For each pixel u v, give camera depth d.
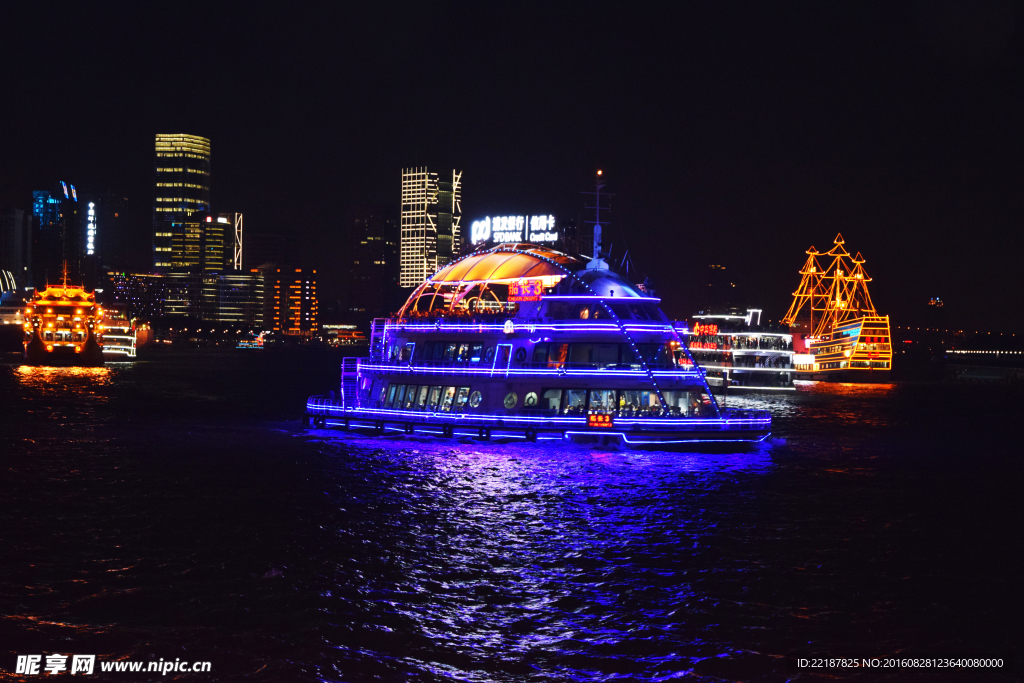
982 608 33.84
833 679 27.48
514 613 32.72
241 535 43.84
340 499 52.62
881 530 46.66
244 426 94.06
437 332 71.25
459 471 61.88
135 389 164.38
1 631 30.70
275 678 27.25
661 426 62.69
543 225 89.94
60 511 49.28
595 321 64.69
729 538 44.16
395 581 36.41
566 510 49.88
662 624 31.72
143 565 38.59
